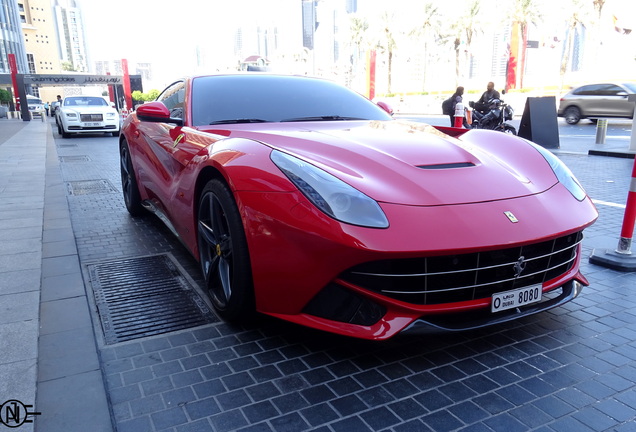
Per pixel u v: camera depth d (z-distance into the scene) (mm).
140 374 2105
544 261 2227
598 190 6312
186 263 3521
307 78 3951
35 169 8281
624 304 2807
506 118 12445
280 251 2113
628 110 17328
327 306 2105
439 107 38281
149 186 4000
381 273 1978
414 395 1953
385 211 2008
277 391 1981
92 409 1851
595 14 39188
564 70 39906
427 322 2047
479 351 2289
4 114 36188
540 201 2271
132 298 2910
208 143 2832
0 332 2428
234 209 2334
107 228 4504
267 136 2740
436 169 2348
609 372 2113
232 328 2529
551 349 2305
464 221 2021
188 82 3643
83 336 2414
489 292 2115
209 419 1808
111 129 16531
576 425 1775
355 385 2021
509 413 1843
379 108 3770
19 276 3191
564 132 15359
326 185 2102
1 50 68500
